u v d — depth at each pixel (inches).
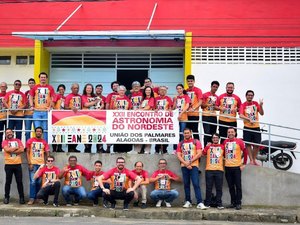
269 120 635.5
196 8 667.4
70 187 490.3
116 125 512.1
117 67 693.9
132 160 511.8
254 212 457.4
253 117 512.1
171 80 685.9
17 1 690.8
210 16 661.9
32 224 396.8
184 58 670.5
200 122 501.7
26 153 515.5
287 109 636.7
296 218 443.5
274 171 498.9
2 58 703.1
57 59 699.4
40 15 687.7
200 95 514.6
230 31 655.8
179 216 451.2
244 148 486.3
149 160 510.0
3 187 518.0
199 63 651.5
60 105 538.0
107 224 402.9
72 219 433.4
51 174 490.6
